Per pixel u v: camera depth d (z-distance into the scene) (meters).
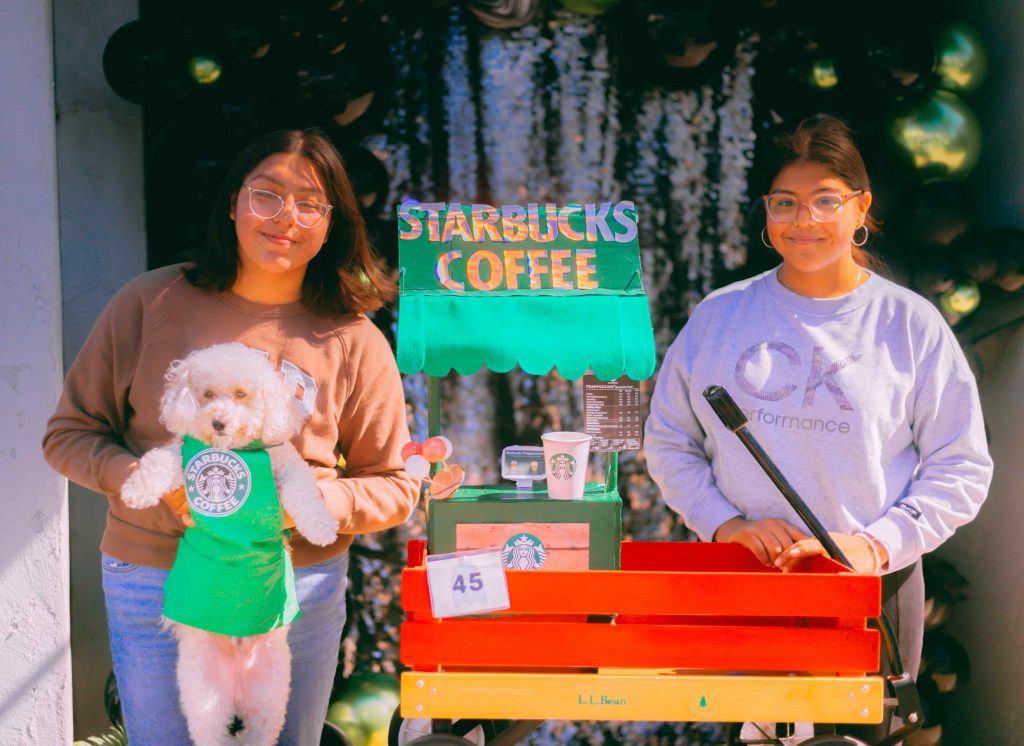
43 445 2.14
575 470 2.11
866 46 3.21
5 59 2.81
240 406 1.96
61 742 2.95
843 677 1.95
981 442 2.24
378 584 3.45
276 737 2.14
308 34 3.14
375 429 2.27
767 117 3.51
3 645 2.90
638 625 1.95
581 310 2.18
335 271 2.26
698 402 2.34
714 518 2.25
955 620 3.62
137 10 3.52
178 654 2.10
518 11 3.38
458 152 3.48
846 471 2.21
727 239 3.53
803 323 2.27
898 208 3.31
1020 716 3.28
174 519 2.09
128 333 2.14
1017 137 3.47
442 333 2.12
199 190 3.19
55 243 2.89
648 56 3.22
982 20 3.65
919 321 2.25
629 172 3.51
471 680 1.93
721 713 1.93
